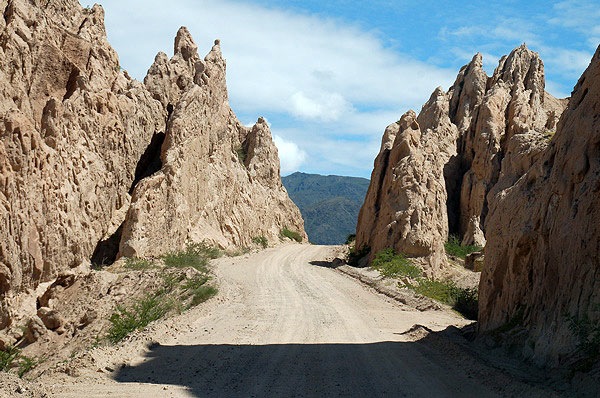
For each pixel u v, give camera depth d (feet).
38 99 118.62
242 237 188.65
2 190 97.04
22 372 71.36
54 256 108.78
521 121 186.70
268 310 86.12
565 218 50.96
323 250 214.28
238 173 206.49
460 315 95.76
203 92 162.81
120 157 136.87
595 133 50.26
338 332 70.28
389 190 158.51
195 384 42.37
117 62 149.28
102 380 42.22
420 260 143.64
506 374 45.14
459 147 200.95
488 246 67.46
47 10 132.87
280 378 45.32
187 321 71.92
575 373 41.81
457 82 217.15
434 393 41.63
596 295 44.55
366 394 41.11
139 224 128.26
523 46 209.05
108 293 100.27
